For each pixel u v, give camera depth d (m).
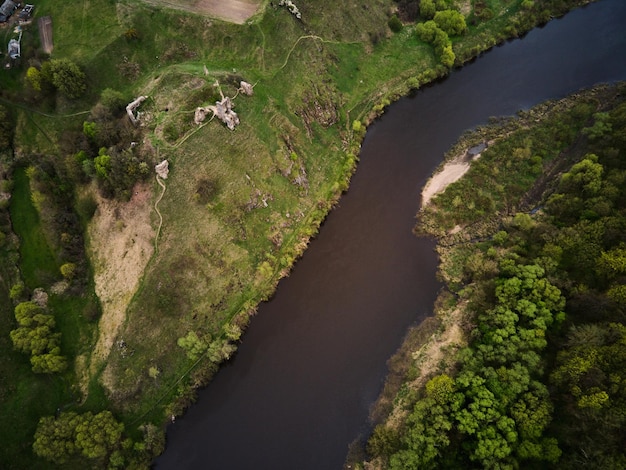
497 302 91.31
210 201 104.25
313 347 98.50
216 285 101.25
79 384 92.25
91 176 103.44
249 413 93.00
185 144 105.75
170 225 101.69
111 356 94.00
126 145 105.38
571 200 100.38
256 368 97.38
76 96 113.81
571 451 71.56
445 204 113.12
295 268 108.00
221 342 97.25
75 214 106.00
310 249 110.50
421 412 81.44
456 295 100.75
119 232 102.31
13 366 90.94
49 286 99.31
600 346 76.31
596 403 69.94
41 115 114.06
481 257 101.94
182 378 94.88
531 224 101.00
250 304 101.69
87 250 103.69
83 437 82.62
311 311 102.62
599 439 69.50
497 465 71.81
